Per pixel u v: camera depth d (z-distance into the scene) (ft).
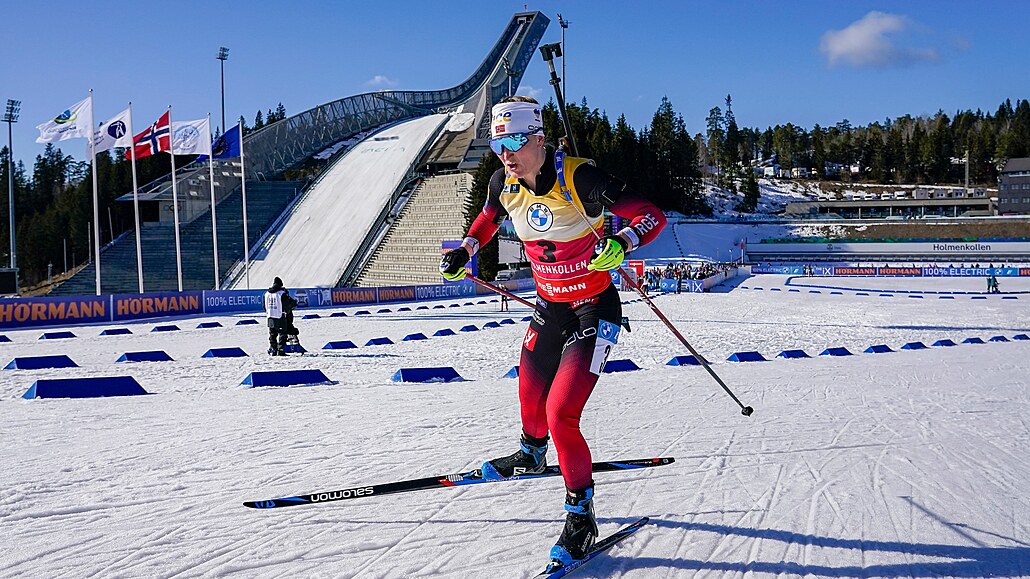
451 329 65.67
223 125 221.25
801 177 516.73
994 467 16.58
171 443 18.67
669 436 19.74
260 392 28.45
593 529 10.80
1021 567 10.75
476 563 10.64
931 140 482.69
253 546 11.27
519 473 11.69
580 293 10.92
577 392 10.49
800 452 17.93
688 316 84.79
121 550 11.09
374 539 11.58
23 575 10.16
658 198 312.91
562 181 10.38
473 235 11.72
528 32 401.08
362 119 330.34
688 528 12.26
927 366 37.93
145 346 52.37
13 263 158.51
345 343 51.55
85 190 290.35
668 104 506.07
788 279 193.16
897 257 257.75
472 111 307.78
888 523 12.59
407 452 17.71
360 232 205.16
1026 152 459.73
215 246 125.29
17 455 17.30
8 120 158.61
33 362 38.34
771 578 10.30
